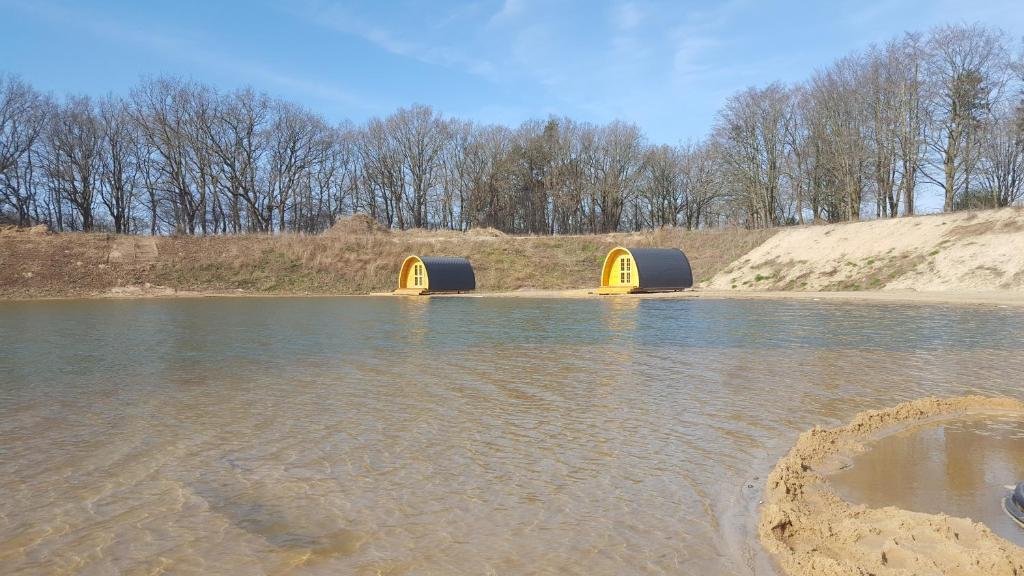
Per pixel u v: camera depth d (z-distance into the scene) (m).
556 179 73.81
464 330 17.05
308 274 41.78
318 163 65.94
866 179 47.12
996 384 8.98
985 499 4.85
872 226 33.47
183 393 8.90
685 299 27.97
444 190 73.94
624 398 8.41
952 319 17.00
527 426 7.05
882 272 29.17
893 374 9.82
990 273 25.41
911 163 42.38
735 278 35.41
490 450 6.18
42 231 42.19
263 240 45.12
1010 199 42.91
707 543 4.13
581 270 44.16
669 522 4.46
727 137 53.56
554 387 9.17
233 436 6.71
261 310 25.77
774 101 51.53
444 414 7.62
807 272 32.38
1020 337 13.55
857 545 4.03
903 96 41.72
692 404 8.02
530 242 48.31
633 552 4.00
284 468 5.68
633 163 72.44
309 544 4.15
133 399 8.52
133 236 44.06
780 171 52.09
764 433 6.70
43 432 6.88
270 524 4.48
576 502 4.85
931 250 28.84
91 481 5.36
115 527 4.43
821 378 9.59
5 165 52.19
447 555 3.97
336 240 45.72
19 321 20.89
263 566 3.84
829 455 5.93
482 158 73.50
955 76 39.34
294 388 9.23
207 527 4.43
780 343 13.38
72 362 11.77
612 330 16.44
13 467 5.72
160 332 17.14
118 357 12.38
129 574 3.75
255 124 60.47
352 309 25.97
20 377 10.20
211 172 58.84
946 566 3.67
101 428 7.04
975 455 5.89
